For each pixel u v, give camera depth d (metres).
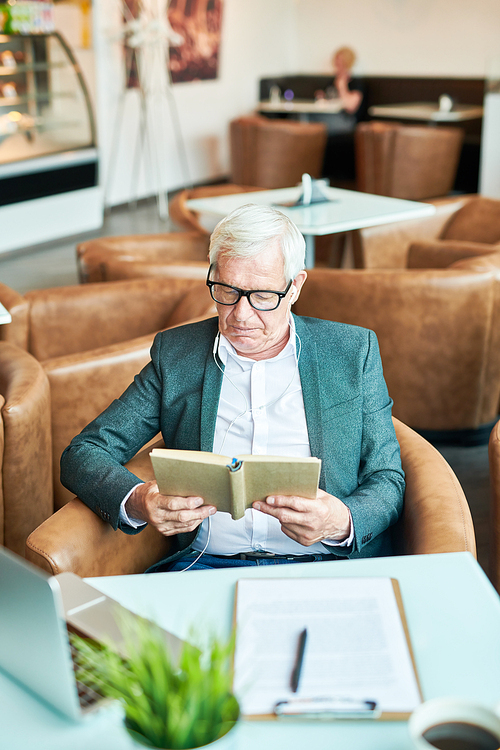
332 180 9.52
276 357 1.51
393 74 9.09
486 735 0.75
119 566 1.46
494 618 1.03
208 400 1.52
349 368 1.52
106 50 7.48
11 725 0.87
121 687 0.74
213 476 1.24
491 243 4.01
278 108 8.83
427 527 1.31
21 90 6.26
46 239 6.66
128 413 1.58
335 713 0.86
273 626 1.01
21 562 0.82
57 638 0.82
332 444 1.48
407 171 7.28
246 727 0.86
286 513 1.27
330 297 2.96
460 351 2.90
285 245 1.41
